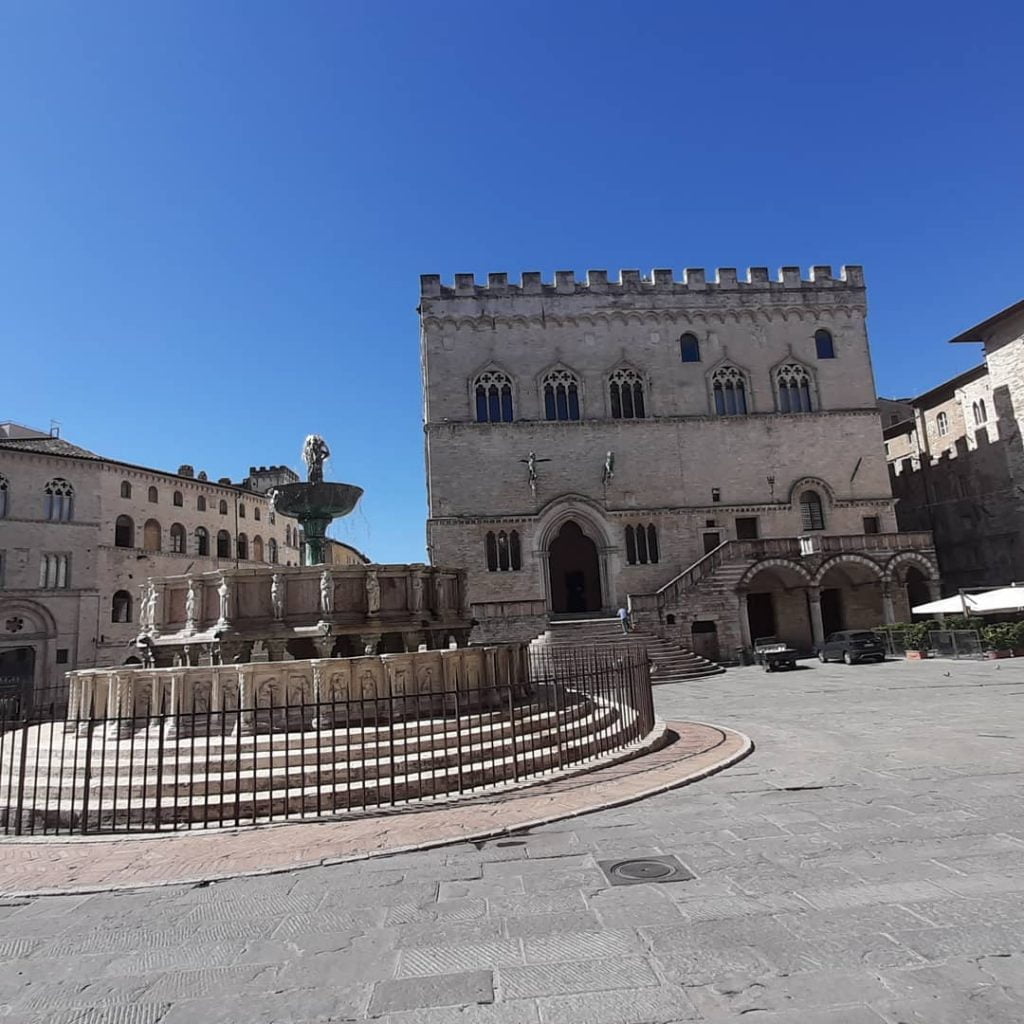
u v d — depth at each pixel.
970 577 55.47
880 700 23.27
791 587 47.81
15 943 7.00
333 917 7.26
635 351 50.53
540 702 17.00
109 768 12.84
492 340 49.59
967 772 12.31
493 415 48.97
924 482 61.72
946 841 8.66
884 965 5.66
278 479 74.31
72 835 10.75
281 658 17.42
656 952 6.09
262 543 70.88
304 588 17.83
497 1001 5.42
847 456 50.34
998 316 49.88
